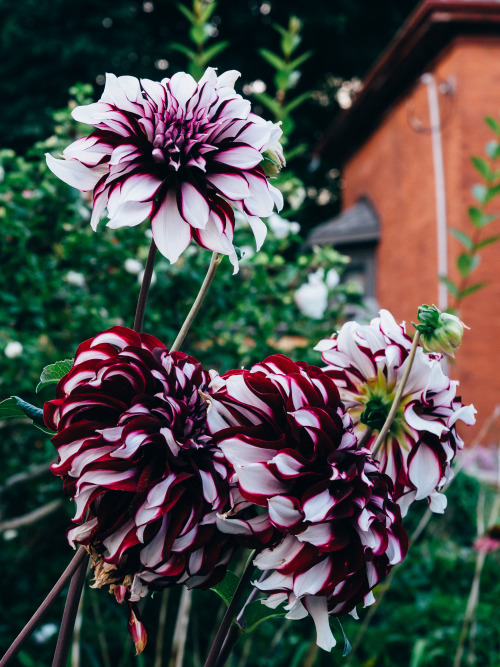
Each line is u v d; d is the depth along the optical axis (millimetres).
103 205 618
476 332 5781
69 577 614
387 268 8227
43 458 2154
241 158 609
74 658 1280
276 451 547
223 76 661
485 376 5758
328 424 547
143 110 605
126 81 611
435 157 6250
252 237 2070
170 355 579
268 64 9883
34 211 2021
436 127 6344
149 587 544
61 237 2068
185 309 2014
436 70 6484
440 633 2383
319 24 10133
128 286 2051
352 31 11109
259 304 2156
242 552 1795
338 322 2195
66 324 2082
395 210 7863
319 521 515
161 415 549
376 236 8469
